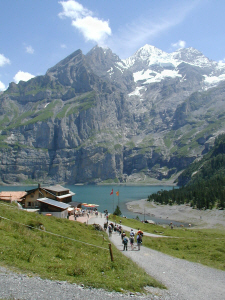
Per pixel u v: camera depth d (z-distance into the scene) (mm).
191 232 75312
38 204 78000
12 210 37250
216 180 181375
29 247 21828
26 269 16938
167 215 149875
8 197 82312
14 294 13352
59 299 14016
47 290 14695
